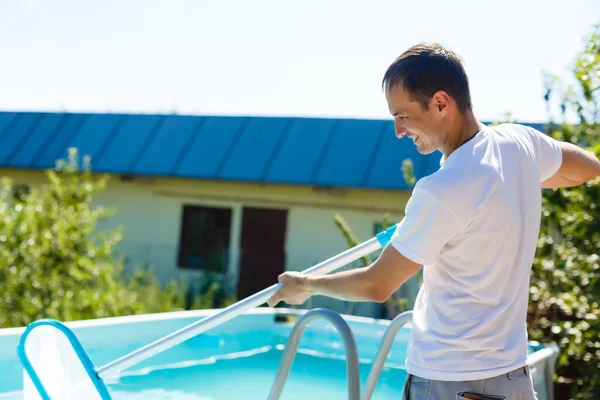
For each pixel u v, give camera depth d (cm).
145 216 1128
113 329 389
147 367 403
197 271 1070
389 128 1015
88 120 1234
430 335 175
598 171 209
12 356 339
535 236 181
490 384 168
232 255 1052
